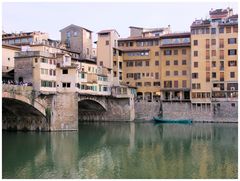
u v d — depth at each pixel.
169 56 115.75
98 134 80.19
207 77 107.94
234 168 47.09
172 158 53.66
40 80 75.88
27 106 75.25
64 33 125.75
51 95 79.38
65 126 81.06
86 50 126.44
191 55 109.75
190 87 112.38
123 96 108.94
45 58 77.75
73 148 62.22
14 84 75.00
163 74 116.25
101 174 44.47
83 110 112.31
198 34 109.38
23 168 47.41
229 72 107.31
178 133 82.31
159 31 127.38
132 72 120.25
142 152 58.72
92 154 56.97
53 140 69.62
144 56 118.81
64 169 47.00
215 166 48.34
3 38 113.44
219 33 108.19
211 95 107.44
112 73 113.81
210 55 108.38
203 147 63.31
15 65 78.06
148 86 118.56
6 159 52.69
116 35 120.56
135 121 111.00
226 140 71.44
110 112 111.00
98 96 104.12
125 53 120.94
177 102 109.31
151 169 46.75
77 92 82.81
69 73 81.25
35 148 61.38
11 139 69.62
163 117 110.06
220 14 112.00
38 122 79.94
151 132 84.38
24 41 111.12
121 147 63.50
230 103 105.69
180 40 115.38
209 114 106.75
